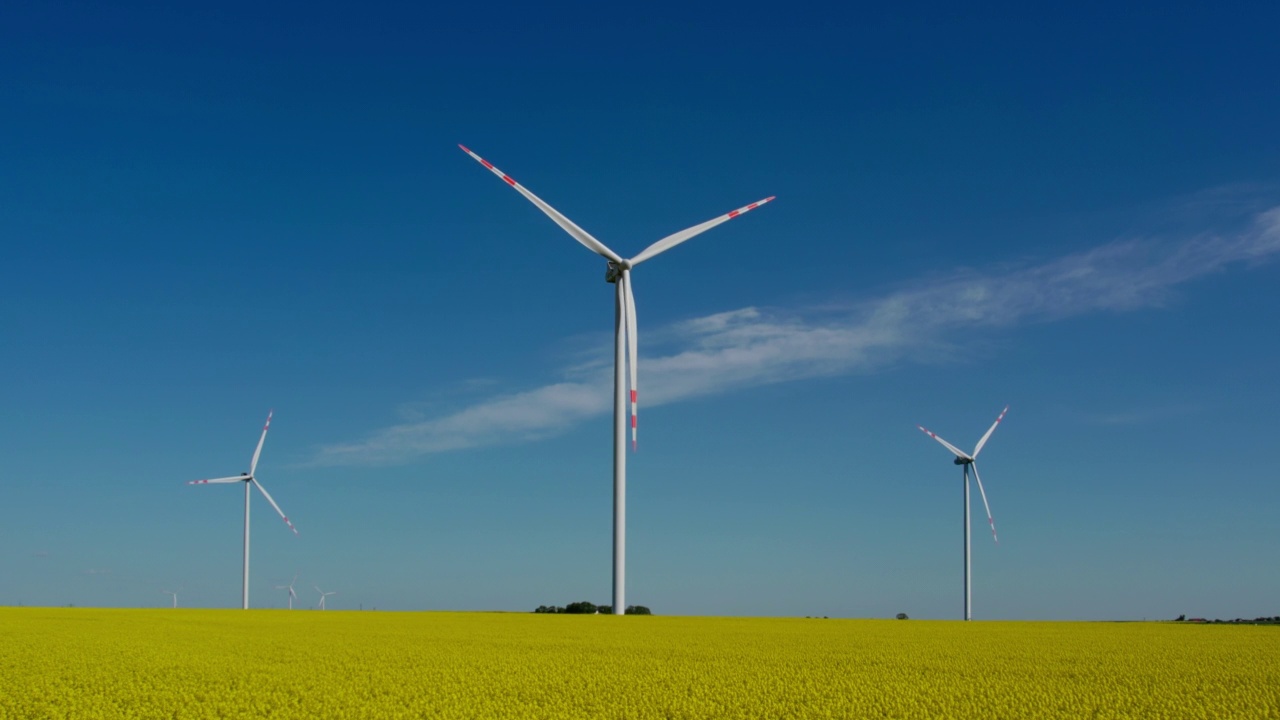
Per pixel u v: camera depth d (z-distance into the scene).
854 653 25.88
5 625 33.12
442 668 21.27
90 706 15.98
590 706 16.42
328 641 27.81
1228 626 42.16
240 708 15.89
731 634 32.81
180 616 40.06
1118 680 20.11
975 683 19.55
